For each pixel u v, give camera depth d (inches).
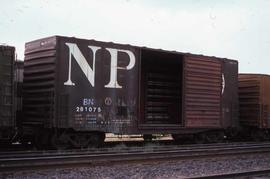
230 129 927.7
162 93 941.2
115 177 458.6
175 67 978.1
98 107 706.8
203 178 421.7
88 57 699.4
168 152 619.2
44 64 690.2
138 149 674.2
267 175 470.9
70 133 689.6
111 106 724.0
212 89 873.5
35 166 478.3
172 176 473.1
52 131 681.6
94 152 609.0
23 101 727.7
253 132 1016.2
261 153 713.6
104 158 551.2
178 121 954.1
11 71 619.2
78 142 696.4
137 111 761.0
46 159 510.6
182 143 897.5
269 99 1003.9
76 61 685.9
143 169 510.9
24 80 729.0
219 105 887.7
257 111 984.9
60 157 522.9
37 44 708.7
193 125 832.9
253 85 995.3
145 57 871.1
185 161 588.7
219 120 884.6
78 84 686.5
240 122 1019.9
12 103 618.8
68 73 676.7
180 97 965.8
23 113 725.9
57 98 663.1
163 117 933.8
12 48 620.4
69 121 672.4
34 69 710.5
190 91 831.7
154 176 469.7
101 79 713.6
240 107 1024.2
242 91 1021.2
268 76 1006.4
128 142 835.4
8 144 726.5
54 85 662.5
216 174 460.4
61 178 444.1
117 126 730.8
